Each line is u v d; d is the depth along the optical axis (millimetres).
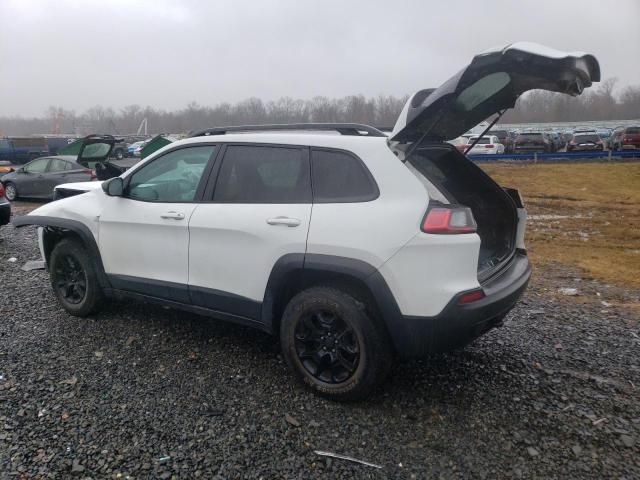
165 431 2928
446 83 2939
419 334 2949
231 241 3514
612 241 9047
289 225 3254
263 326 3535
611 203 14234
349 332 3180
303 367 3352
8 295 5305
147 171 4145
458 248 2873
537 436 2920
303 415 3115
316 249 3146
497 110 3559
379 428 2988
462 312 2869
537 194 16094
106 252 4301
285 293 3473
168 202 3941
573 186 17656
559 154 25219
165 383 3475
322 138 3344
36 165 14266
